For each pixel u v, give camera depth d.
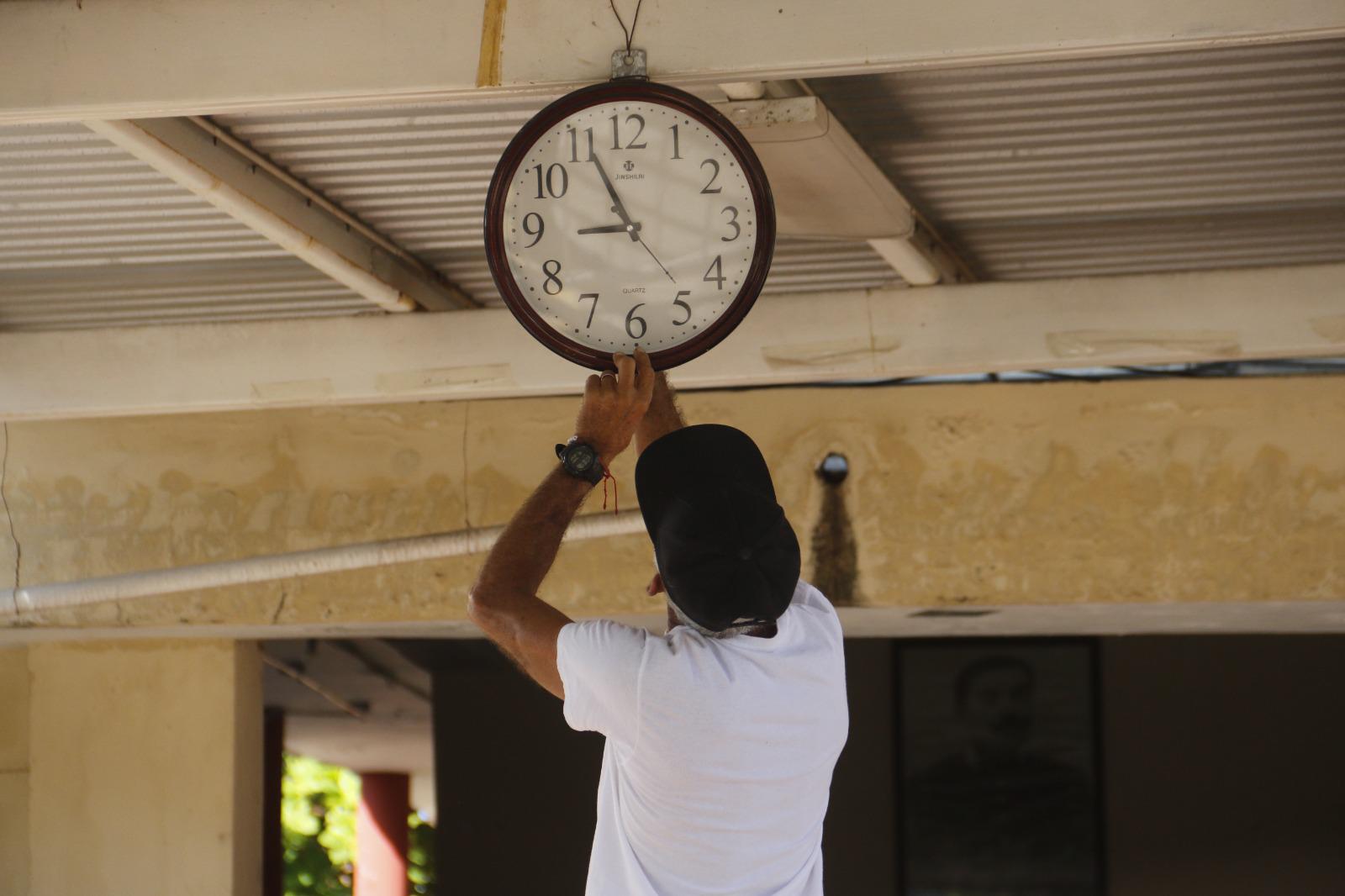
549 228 5.45
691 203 5.43
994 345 8.20
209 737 11.12
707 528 4.42
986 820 15.88
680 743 4.38
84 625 10.38
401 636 12.09
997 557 9.85
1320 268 7.99
